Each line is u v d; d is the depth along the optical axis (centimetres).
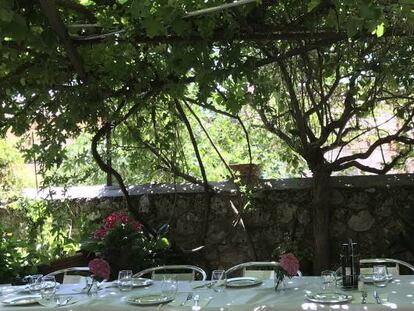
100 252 523
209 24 297
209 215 578
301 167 584
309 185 556
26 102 394
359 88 481
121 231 524
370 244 540
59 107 388
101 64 365
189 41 310
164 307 307
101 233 530
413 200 536
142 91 400
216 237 574
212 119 598
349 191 549
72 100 378
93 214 597
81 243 535
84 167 594
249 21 314
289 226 560
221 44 320
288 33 323
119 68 366
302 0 314
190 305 308
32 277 381
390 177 546
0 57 323
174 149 549
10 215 586
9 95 376
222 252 572
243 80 367
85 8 303
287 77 492
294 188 559
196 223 580
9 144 605
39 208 550
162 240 539
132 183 612
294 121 536
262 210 567
